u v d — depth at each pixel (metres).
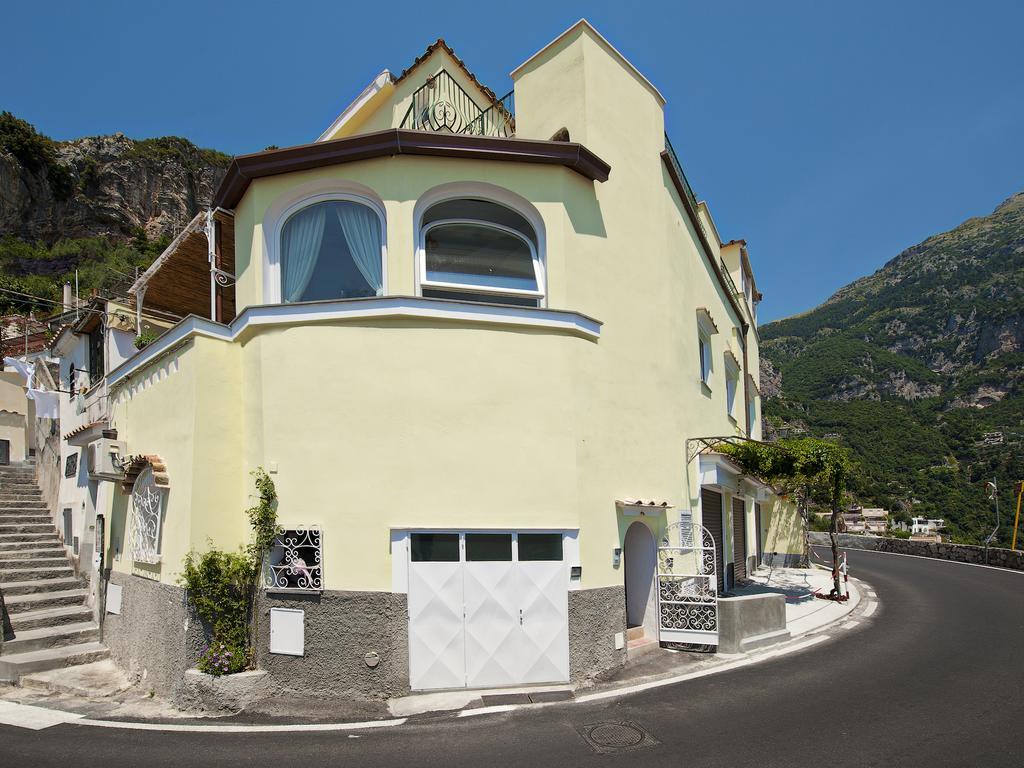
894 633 11.86
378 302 8.88
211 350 9.16
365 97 14.64
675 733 6.77
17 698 8.87
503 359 9.20
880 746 6.23
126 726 7.44
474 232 10.02
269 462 8.76
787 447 15.20
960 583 18.62
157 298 13.56
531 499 9.01
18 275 58.84
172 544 8.91
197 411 8.86
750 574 20.41
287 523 8.59
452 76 13.93
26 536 14.95
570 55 11.46
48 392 16.00
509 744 6.57
